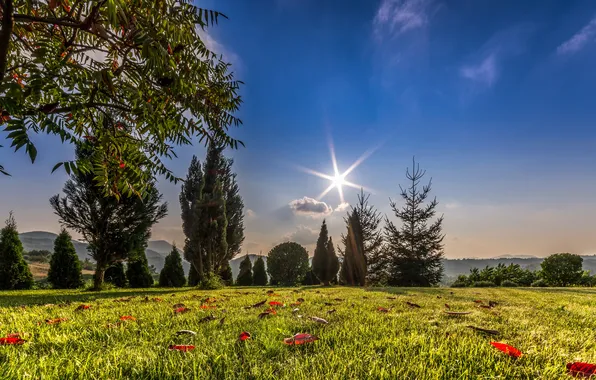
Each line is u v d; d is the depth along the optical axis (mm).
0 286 11875
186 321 2514
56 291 10562
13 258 12289
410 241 21547
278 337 1876
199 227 12820
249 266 20891
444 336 1883
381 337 1895
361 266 17703
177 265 17125
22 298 6297
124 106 2373
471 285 16984
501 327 2328
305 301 4238
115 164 2896
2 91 1521
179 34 2160
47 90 1767
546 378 1255
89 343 1808
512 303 4512
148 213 11609
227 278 19531
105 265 11336
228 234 17891
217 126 2936
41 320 2740
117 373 1283
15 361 1389
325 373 1269
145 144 3193
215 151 14445
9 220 12648
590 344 1847
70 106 1958
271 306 3576
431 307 3686
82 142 2523
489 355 1502
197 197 13539
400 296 5516
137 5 1922
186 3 2150
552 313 3385
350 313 2953
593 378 1244
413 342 1730
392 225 22125
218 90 2943
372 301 4316
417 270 20547
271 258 21875
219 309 3287
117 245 11234
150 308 3525
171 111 2494
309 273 20156
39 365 1356
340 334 1940
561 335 2057
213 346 1683
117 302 4512
